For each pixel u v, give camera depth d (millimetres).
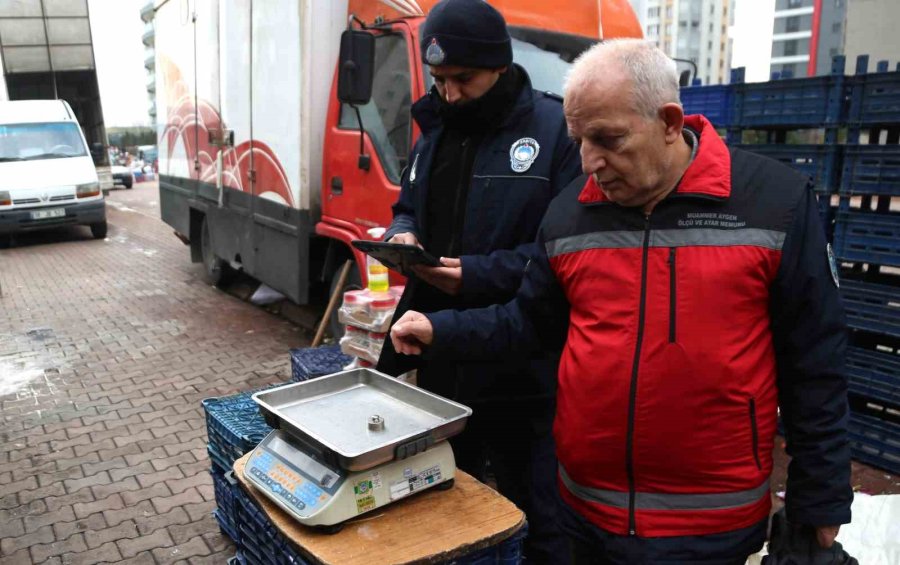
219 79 6871
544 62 4172
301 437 1799
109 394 5305
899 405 3787
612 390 1640
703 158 1590
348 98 4027
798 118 4098
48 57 15719
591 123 1512
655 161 1538
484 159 2277
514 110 2234
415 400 1999
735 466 1617
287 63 5359
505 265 2184
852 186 3801
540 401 2328
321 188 5344
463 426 1853
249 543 2492
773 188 1563
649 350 1594
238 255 6805
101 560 3195
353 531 1694
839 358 1554
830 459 1536
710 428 1593
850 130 3838
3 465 4145
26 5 15203
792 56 85062
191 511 3613
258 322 7254
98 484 3900
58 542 3336
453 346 1947
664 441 1619
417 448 1749
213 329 7016
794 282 1541
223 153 6945
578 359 1715
